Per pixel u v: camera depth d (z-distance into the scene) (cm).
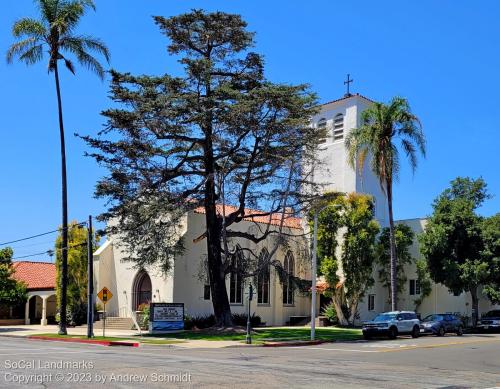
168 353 2373
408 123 3944
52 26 3500
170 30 3641
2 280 4844
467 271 4353
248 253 4641
